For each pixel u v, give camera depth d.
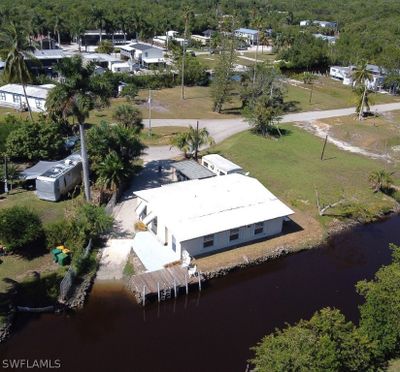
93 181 50.44
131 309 32.53
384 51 123.62
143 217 43.22
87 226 38.00
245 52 157.12
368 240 44.62
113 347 29.08
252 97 83.19
